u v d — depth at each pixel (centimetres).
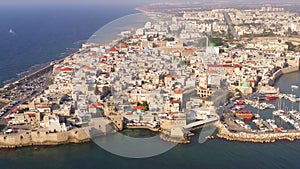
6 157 18150
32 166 17188
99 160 17438
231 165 17000
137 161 17200
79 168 16775
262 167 16900
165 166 16738
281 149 18825
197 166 16800
